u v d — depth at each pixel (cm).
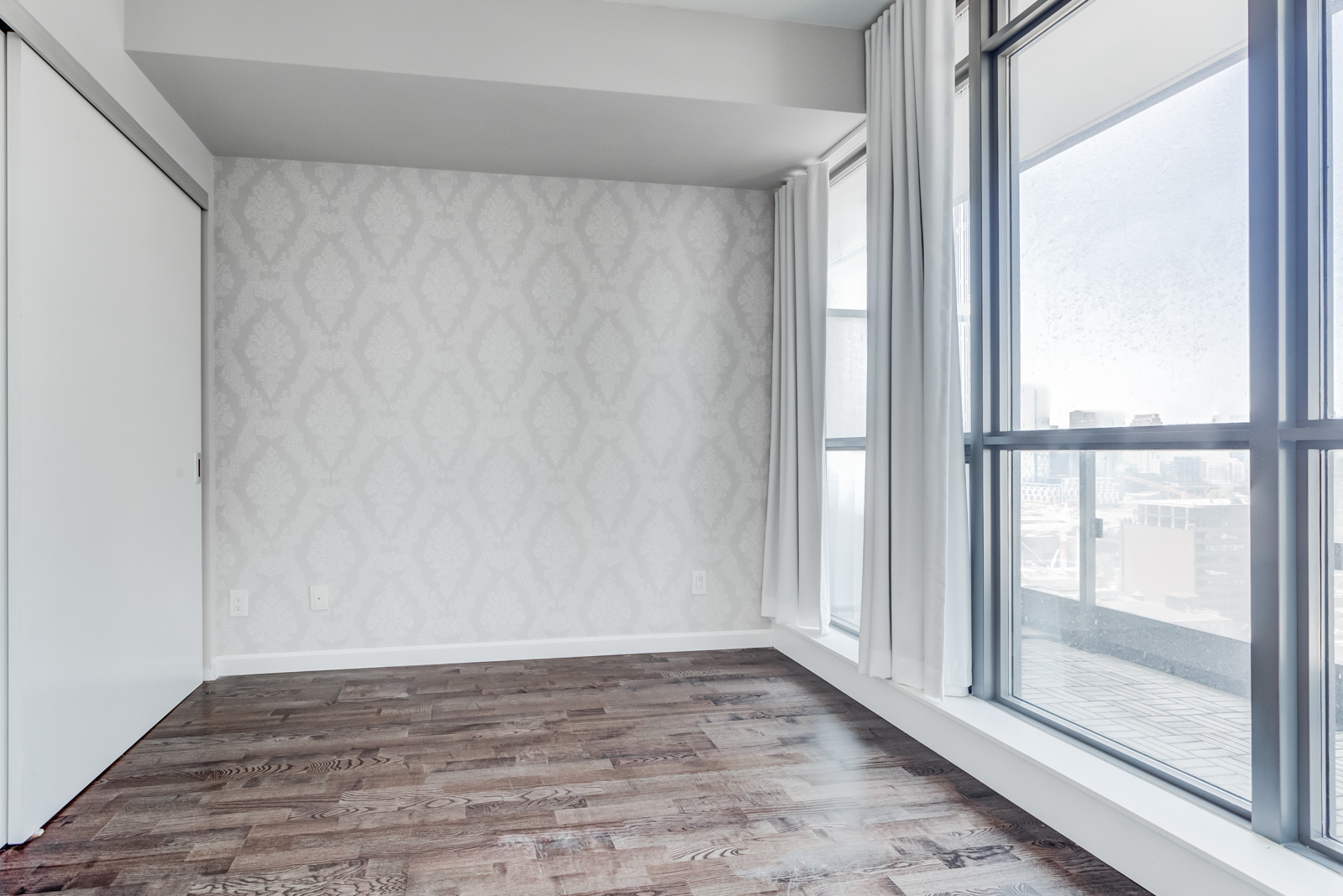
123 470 260
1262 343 168
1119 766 208
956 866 193
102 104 244
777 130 333
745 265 406
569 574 388
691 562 402
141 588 275
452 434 374
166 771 248
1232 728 182
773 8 303
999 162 259
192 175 326
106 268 248
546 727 288
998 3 259
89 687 237
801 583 375
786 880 187
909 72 275
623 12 299
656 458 397
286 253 358
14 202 200
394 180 368
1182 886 171
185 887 183
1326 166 164
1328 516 164
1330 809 164
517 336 380
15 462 200
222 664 352
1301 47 166
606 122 324
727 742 274
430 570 373
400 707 310
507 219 379
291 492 360
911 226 271
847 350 364
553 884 185
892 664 284
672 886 184
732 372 405
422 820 216
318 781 241
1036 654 246
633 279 393
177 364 310
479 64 287
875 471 288
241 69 275
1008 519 257
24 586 202
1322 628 165
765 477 409
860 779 243
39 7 208
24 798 202
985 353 261
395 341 368
